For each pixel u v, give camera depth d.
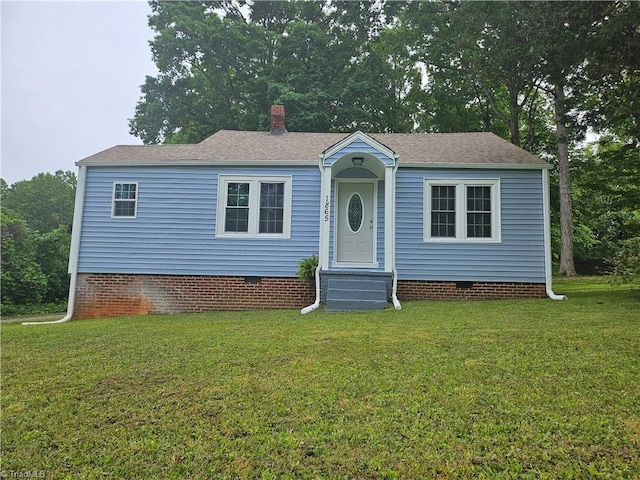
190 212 10.74
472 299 10.16
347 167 10.76
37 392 3.97
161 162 10.79
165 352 5.22
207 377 4.20
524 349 4.87
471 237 10.35
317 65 24.30
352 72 25.17
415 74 26.33
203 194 10.77
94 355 5.22
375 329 6.25
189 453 2.81
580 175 20.20
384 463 2.61
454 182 10.46
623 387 3.61
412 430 2.99
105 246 10.73
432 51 22.09
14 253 18.59
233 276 10.56
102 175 10.90
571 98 9.40
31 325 8.88
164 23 25.30
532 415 3.14
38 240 20.08
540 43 8.79
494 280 10.17
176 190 10.80
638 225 13.45
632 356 4.46
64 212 38.06
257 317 8.27
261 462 2.68
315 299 10.23
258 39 24.86
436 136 12.97
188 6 25.56
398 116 26.09
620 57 8.05
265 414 3.34
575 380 3.81
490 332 5.80
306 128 22.55
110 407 3.58
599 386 3.65
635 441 2.72
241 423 3.20
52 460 2.80
